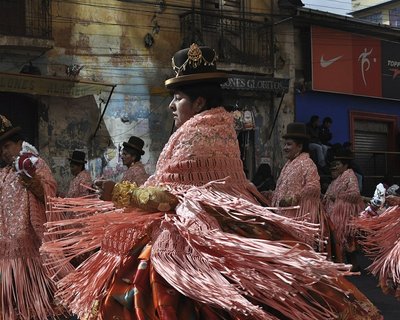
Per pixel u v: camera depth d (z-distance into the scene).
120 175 14.37
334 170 9.62
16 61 13.13
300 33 17.89
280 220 2.52
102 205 2.72
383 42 19.39
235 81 15.73
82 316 2.67
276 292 2.28
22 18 13.19
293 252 2.32
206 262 2.36
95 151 14.09
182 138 2.62
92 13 14.15
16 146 4.72
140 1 14.82
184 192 2.53
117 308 2.47
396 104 20.16
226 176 2.63
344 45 18.47
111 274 2.61
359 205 9.27
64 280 2.75
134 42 14.73
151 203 2.51
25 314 4.30
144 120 14.79
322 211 6.70
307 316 2.32
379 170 19.66
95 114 14.07
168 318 2.31
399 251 4.92
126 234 2.62
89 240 2.69
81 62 13.98
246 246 2.34
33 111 13.47
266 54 16.98
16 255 4.39
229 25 16.59
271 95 17.08
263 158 16.86
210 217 2.48
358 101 19.14
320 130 16.97
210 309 2.38
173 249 2.43
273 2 17.31
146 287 2.45
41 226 4.41
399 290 5.03
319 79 17.89
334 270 2.34
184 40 15.46
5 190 4.52
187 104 2.74
